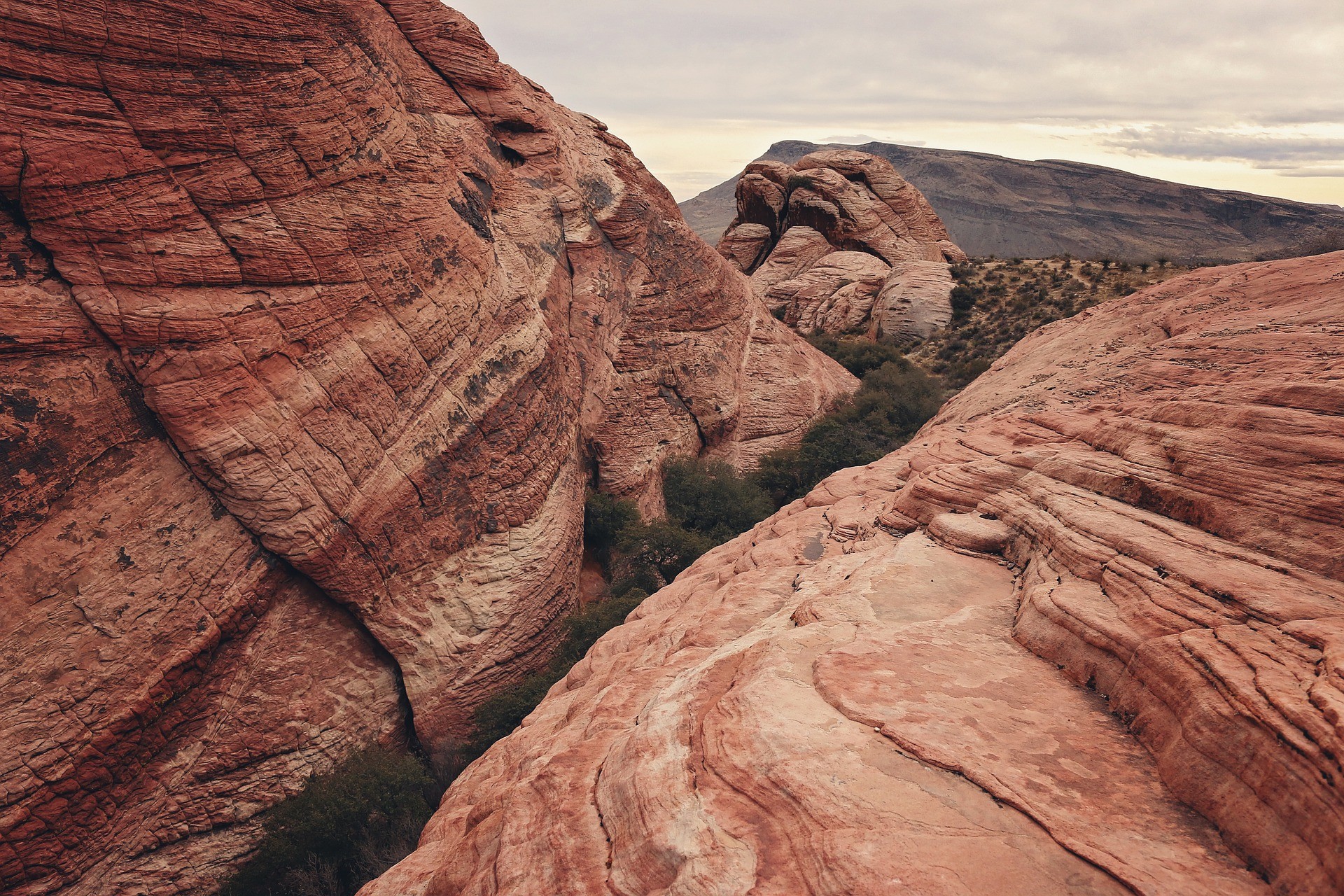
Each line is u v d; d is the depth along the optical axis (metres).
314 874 15.25
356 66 19.38
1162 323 20.77
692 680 10.12
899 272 64.62
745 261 84.94
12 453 12.84
